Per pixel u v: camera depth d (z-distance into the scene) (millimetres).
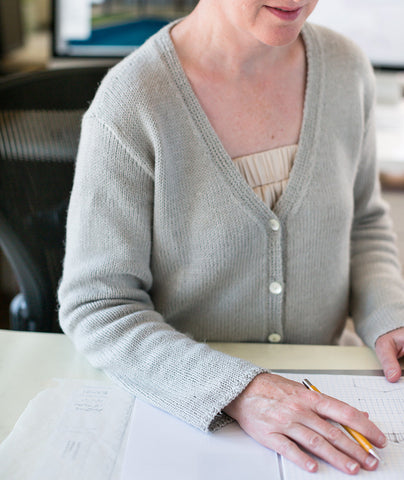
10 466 587
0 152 931
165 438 632
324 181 825
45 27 2473
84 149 765
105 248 762
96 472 585
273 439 616
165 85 757
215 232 785
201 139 768
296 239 824
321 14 1627
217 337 865
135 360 706
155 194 760
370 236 985
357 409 660
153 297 869
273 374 686
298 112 833
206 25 762
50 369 750
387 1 1594
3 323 1892
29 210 957
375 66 1662
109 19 1665
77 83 1040
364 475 582
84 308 753
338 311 916
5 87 953
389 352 771
